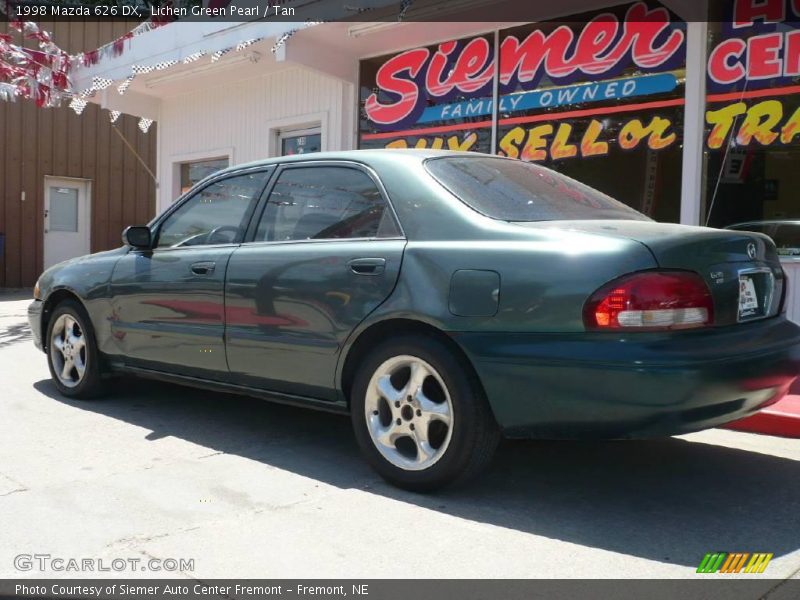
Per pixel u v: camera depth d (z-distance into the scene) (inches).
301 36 343.0
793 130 252.4
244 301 165.3
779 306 148.6
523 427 129.0
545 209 146.4
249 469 155.3
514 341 126.9
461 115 338.6
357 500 137.7
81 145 638.5
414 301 137.2
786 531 126.8
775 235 257.6
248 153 430.6
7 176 600.1
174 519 127.5
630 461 165.2
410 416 140.3
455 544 119.1
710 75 267.7
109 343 201.2
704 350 120.4
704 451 173.0
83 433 180.2
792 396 203.9
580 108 301.6
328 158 166.4
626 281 119.7
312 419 197.3
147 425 188.7
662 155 280.5
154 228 197.2
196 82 439.2
